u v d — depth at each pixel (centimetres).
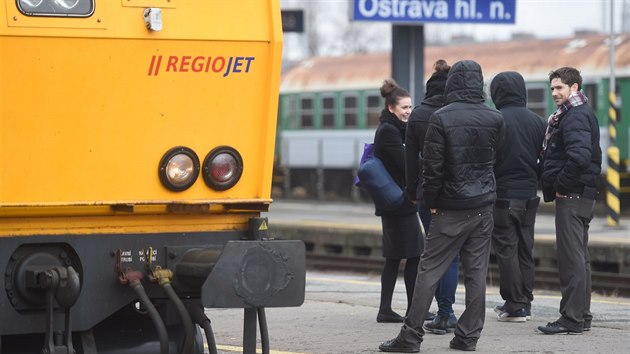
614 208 7538
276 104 2231
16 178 1998
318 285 4316
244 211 2231
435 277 2689
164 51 2117
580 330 2983
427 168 2623
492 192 2694
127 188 2098
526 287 3231
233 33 2183
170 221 2158
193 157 2148
